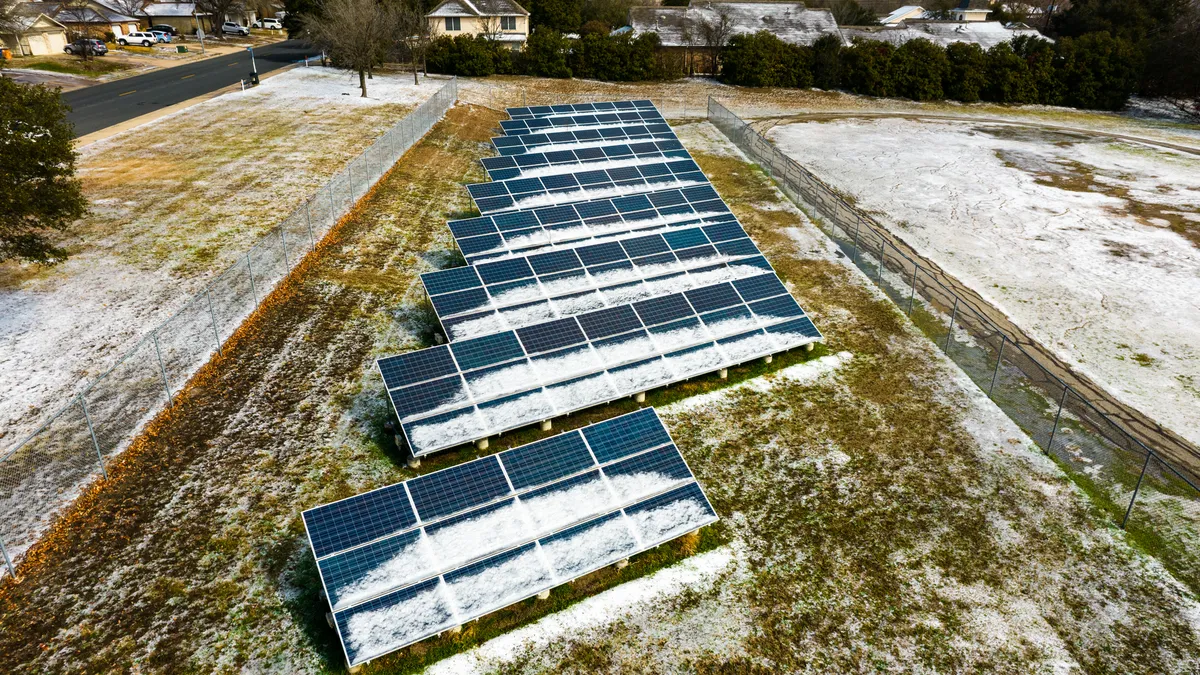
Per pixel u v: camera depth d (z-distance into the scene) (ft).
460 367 66.64
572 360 70.69
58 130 75.36
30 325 75.25
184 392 67.51
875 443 68.54
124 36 264.52
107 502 55.42
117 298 81.61
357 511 49.32
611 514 53.47
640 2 352.08
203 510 56.03
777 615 51.16
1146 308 97.30
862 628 50.34
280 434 64.54
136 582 49.88
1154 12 272.72
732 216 110.73
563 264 85.81
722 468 64.90
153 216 104.12
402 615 45.57
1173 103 242.58
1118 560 56.34
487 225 98.43
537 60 239.50
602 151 135.13
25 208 70.59
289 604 49.62
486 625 49.26
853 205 134.10
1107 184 149.89
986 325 90.58
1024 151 175.11
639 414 59.82
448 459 63.26
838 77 241.35
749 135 166.61
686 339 76.07
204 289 84.48
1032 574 54.90
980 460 66.64
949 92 237.86
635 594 52.34
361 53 184.44
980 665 47.91
